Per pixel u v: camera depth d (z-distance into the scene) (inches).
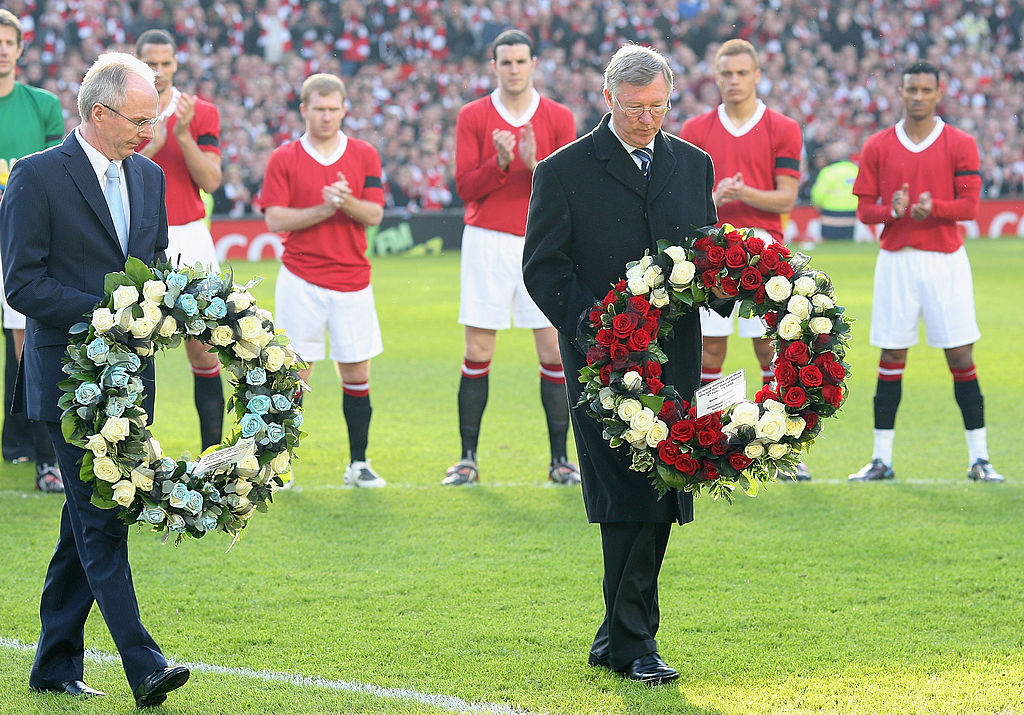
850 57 2303.2
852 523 551.2
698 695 362.9
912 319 633.0
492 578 479.2
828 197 2022.6
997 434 740.7
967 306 634.8
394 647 406.9
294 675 381.7
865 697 359.9
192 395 865.5
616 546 377.7
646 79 363.3
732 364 994.7
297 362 374.9
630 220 377.4
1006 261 1731.1
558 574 482.9
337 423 790.5
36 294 344.8
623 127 371.9
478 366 636.7
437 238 1905.8
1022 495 596.1
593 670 384.8
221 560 502.0
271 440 363.9
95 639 416.8
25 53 1865.2
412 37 2160.4
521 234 633.6
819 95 2268.7
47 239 352.5
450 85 2111.2
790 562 495.5
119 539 353.1
